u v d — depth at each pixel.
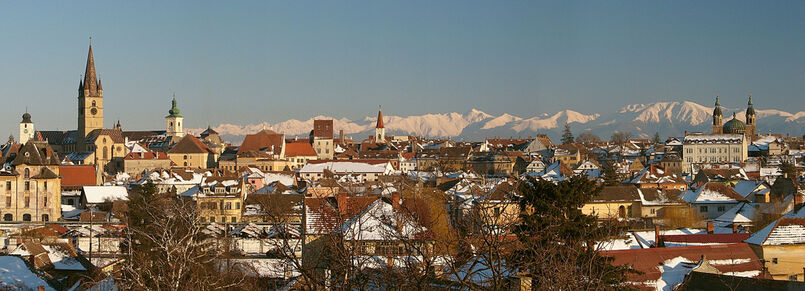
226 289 65.44
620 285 62.41
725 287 66.31
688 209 145.12
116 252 110.62
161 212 105.50
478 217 55.62
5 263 85.75
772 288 63.59
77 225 145.50
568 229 65.94
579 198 70.81
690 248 77.69
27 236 127.06
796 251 79.06
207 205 165.12
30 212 177.38
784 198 131.38
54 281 85.44
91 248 115.44
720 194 150.25
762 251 79.12
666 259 75.12
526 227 63.28
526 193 72.69
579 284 48.50
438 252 50.56
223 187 167.62
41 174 177.88
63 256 103.50
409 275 46.84
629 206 146.50
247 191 193.75
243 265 78.62
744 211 131.75
